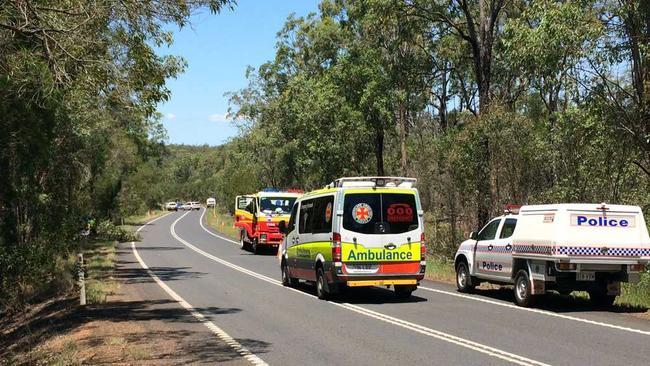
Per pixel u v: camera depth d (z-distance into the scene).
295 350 8.84
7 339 12.29
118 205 46.09
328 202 14.45
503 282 13.88
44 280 18.03
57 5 9.02
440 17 27.39
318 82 39.31
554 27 13.85
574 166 17.25
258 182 56.94
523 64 16.66
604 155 16.44
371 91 33.78
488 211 21.20
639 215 12.18
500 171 20.20
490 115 20.48
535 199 19.22
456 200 22.52
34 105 12.23
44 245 17.77
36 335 11.29
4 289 16.17
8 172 15.28
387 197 14.07
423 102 41.31
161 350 8.91
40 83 9.27
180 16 9.21
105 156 31.98
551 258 11.95
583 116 15.64
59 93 9.66
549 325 10.66
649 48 13.22
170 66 14.43
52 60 9.05
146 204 91.00
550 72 14.52
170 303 13.98
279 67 49.22
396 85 35.50
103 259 24.80
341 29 38.84
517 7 28.69
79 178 23.27
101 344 9.38
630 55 13.96
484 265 14.55
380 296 14.95
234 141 55.84
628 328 10.33
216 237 45.88
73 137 21.08
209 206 114.81
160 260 26.52
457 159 21.56
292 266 16.69
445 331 10.20
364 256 13.73
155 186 95.88
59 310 13.98
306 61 48.53
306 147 39.28
